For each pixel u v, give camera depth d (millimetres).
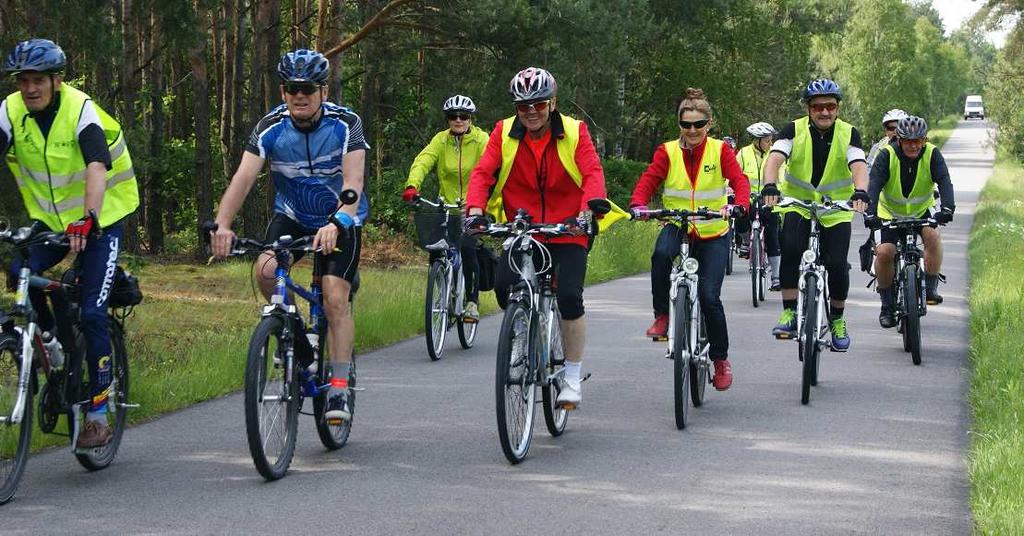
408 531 11664
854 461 14656
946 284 36281
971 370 21422
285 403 13859
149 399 17844
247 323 28766
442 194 24625
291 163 14305
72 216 13688
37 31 34625
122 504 12586
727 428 16656
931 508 12578
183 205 77812
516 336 14445
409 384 20219
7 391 12766
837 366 21891
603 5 56094
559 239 15500
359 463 14531
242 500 12766
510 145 15484
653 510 12453
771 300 33188
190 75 80000
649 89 97688
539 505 12633
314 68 13867
